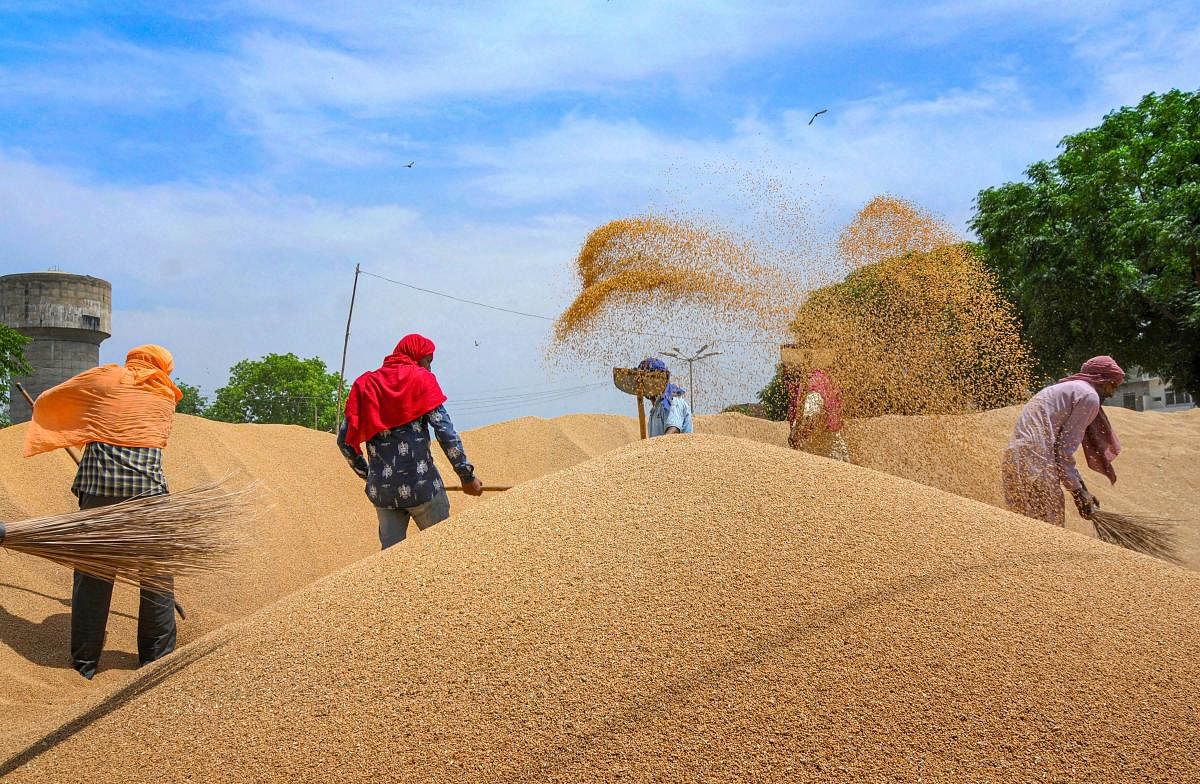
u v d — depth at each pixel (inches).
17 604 144.9
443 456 289.4
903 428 191.9
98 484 125.6
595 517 93.7
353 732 69.4
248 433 254.5
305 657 79.9
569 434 328.2
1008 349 193.5
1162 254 711.1
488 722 68.1
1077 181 778.8
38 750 78.5
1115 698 67.7
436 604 83.4
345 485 248.2
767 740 64.0
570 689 70.0
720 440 112.7
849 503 95.0
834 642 72.6
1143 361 798.5
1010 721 65.1
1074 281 760.3
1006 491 165.3
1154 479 290.0
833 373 187.8
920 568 83.3
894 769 61.4
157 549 86.1
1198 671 71.3
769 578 81.0
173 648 140.1
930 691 67.7
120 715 79.4
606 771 62.6
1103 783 60.4
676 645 73.3
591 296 186.4
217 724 73.7
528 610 79.8
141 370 134.6
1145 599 82.5
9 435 206.1
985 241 844.6
